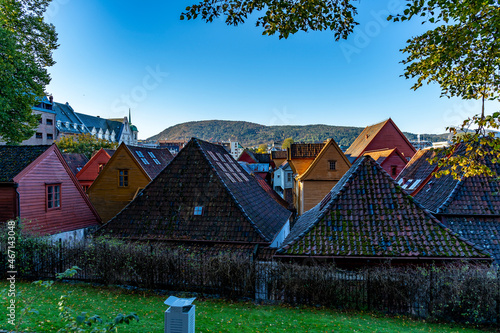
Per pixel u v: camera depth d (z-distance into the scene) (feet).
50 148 61.57
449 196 45.62
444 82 31.55
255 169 203.72
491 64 27.86
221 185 50.93
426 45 29.96
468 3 23.29
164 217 49.21
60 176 64.28
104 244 41.42
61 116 282.15
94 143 197.26
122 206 87.15
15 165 57.52
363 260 35.37
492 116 25.73
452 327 30.42
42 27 81.20
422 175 66.28
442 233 35.88
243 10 25.09
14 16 73.26
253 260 40.78
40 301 32.58
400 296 32.73
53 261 42.65
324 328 28.68
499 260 39.22
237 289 37.32
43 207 59.93
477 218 43.78
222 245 44.96
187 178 52.85
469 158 29.22
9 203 54.34
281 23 25.94
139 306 33.53
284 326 29.04
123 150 87.66
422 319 31.94
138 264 39.99
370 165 43.09
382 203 39.24
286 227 68.85
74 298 34.91
